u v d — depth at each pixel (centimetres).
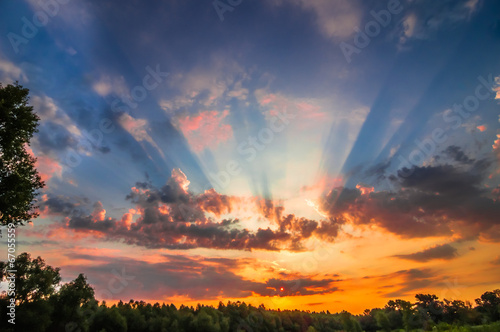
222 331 16050
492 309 16550
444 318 16850
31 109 3173
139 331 14138
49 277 8306
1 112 2862
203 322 14962
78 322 9062
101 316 11200
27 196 3144
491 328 6281
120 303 16325
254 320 18062
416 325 14675
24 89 3136
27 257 8169
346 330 17575
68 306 8825
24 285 7800
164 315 16362
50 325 8562
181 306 18488
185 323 15025
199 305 18512
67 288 9188
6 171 3038
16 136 3061
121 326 11344
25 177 3170
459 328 7081
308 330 17425
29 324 7450
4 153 2966
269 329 17662
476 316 16138
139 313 14900
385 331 15738
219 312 18262
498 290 17150
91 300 9875
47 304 8231
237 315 18525
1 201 2906
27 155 3225
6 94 2986
